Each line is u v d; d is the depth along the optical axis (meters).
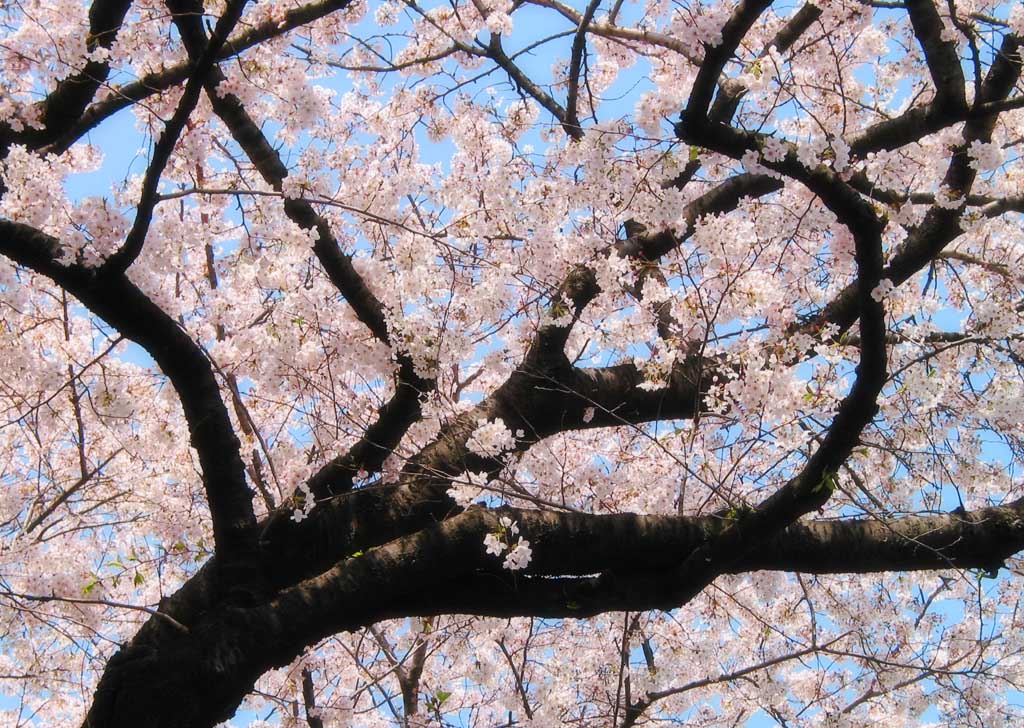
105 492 6.23
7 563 4.96
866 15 5.12
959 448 5.20
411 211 5.43
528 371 4.41
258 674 3.51
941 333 4.79
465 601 3.99
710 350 4.49
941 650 6.52
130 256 3.40
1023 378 4.97
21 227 3.40
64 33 4.18
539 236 4.57
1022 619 6.60
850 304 4.42
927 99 6.00
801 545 4.14
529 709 5.94
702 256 5.15
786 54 5.24
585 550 3.98
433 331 4.23
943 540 4.17
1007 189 6.56
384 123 5.59
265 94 4.62
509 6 5.56
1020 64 4.28
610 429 5.84
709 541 3.94
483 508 4.01
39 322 5.20
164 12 4.66
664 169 4.01
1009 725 6.37
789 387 3.83
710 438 4.98
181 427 5.37
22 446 6.33
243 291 5.20
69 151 4.66
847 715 6.29
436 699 5.77
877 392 3.59
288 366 4.60
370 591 3.72
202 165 5.52
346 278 4.40
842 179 3.46
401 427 4.36
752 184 4.84
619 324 4.58
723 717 6.97
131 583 5.94
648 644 6.18
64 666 6.06
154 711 3.21
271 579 3.79
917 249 4.37
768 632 5.70
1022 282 4.85
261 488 4.94
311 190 4.02
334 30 5.73
